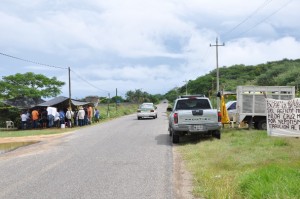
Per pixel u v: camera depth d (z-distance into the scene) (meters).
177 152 12.36
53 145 15.84
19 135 22.22
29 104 36.09
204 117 14.60
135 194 6.94
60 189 7.51
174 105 16.25
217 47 40.12
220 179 7.51
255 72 100.56
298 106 12.77
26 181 8.41
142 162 10.51
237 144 12.73
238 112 18.66
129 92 115.12
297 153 10.23
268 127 13.30
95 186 7.68
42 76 46.38
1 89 42.91
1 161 11.72
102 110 51.00
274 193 5.75
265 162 8.98
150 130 21.62
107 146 14.56
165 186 7.52
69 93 32.16
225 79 95.75
